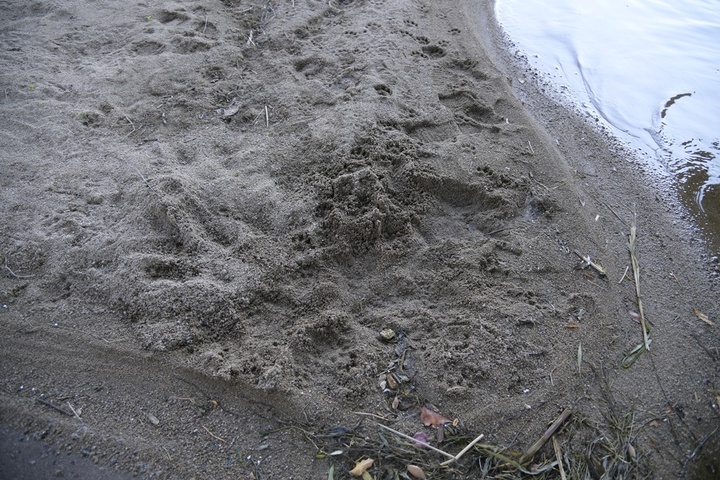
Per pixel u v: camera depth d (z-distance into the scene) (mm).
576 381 2605
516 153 3777
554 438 2398
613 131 4309
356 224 3043
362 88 4027
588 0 6043
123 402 2424
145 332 2604
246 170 3381
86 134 3605
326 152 3508
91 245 2908
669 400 2613
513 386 2555
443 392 2498
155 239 2938
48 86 3951
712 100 4656
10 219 3055
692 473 2393
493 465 2301
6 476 2203
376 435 2359
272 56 4414
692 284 3209
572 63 5027
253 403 2430
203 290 2715
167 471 2234
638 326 2914
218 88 4055
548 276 3041
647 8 5938
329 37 4695
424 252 3062
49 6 4863
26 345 2576
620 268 3197
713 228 3586
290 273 2881
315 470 2264
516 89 4621
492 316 2783
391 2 5281
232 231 3021
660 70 4977
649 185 3852
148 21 4742
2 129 3605
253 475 2238
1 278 2814
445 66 4531
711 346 2875
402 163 3455
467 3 5707
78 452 2275
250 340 2631
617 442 2416
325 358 2617
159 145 3537
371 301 2873
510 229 3256
